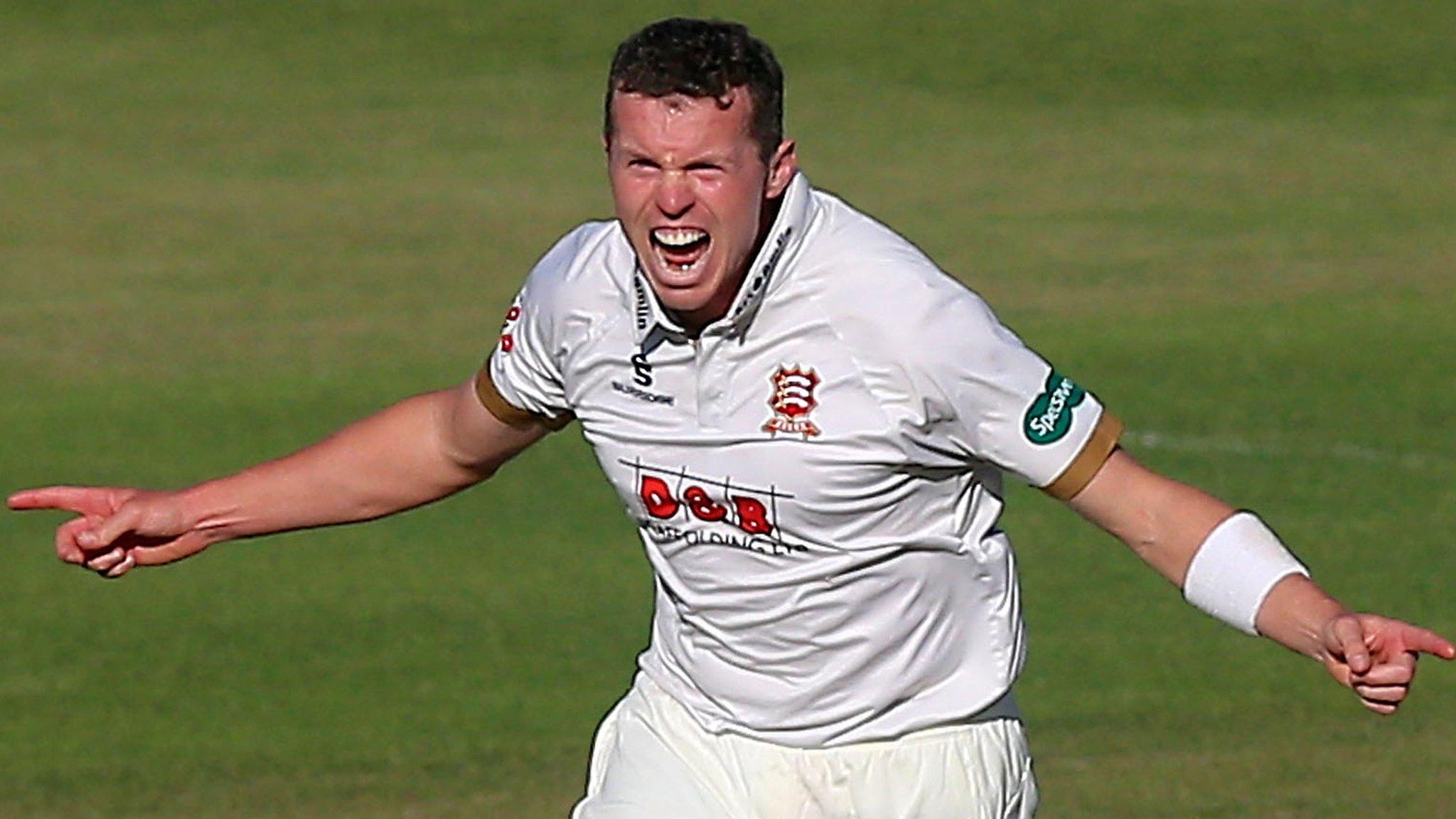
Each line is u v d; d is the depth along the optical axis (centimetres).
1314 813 2525
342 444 1789
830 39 8281
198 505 1777
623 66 1444
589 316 1578
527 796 2648
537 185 6619
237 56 8269
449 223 6184
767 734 1641
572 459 4159
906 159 6862
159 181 6700
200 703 3020
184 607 3409
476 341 5025
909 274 1494
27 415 4450
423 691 3044
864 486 1525
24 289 5534
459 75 7988
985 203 6322
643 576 3525
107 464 4128
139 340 5047
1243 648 3142
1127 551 3584
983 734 1644
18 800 2677
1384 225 6009
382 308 5331
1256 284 5394
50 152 7050
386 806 2622
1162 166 6750
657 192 1434
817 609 1577
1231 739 2792
